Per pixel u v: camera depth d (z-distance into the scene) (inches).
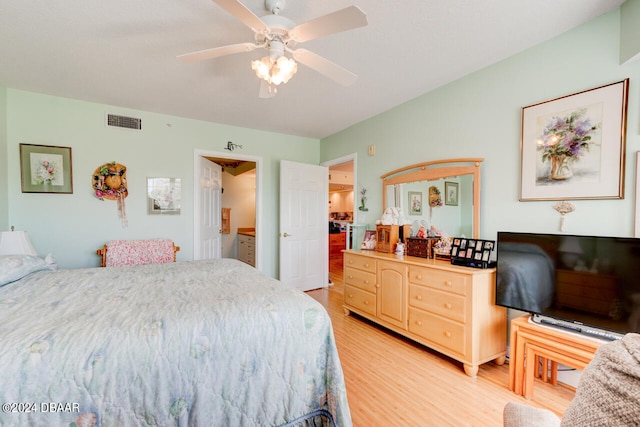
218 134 152.8
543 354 67.4
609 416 21.3
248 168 213.6
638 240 57.6
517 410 35.7
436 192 109.3
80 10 65.2
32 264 79.7
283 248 163.6
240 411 46.8
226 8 49.0
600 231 69.8
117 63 89.8
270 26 56.0
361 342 101.9
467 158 98.3
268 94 80.5
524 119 83.4
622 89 65.7
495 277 84.2
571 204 74.5
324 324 55.6
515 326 72.9
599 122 69.4
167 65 91.0
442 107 107.6
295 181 168.9
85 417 37.5
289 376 51.0
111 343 41.0
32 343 38.7
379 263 110.4
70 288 65.0
